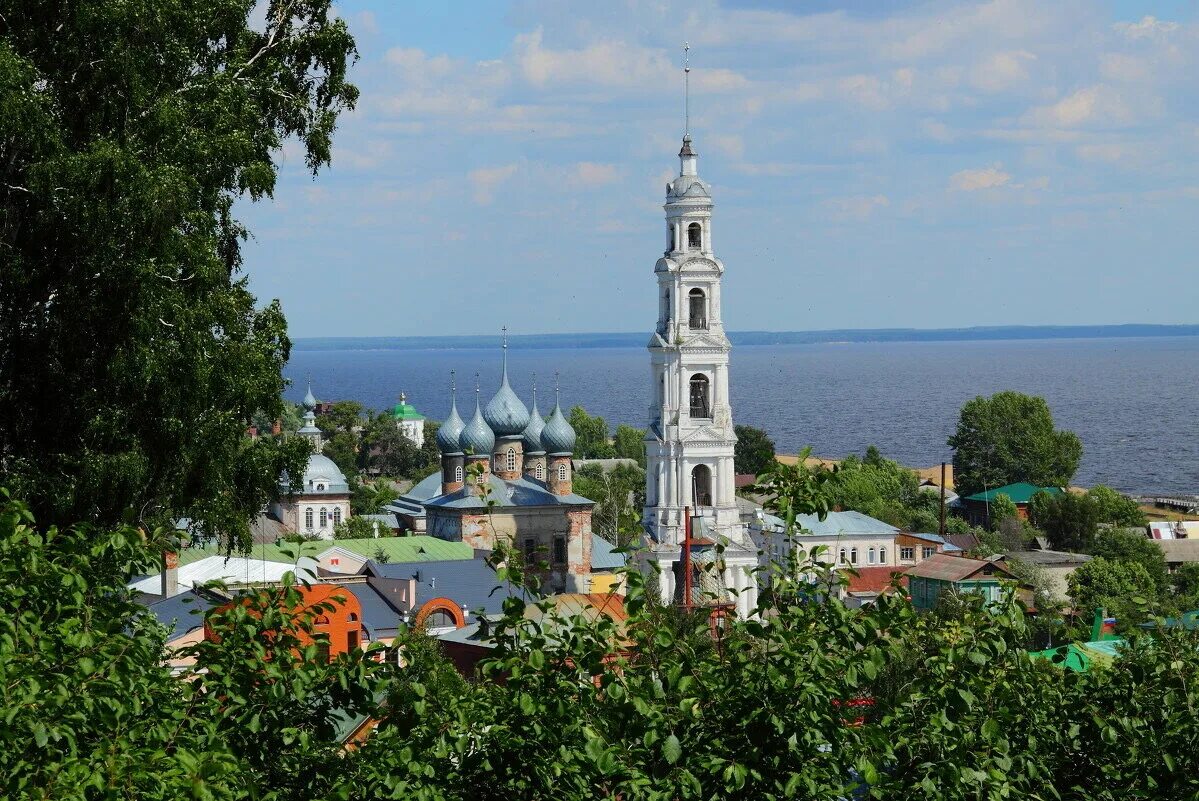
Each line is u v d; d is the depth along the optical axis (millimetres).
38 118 58125
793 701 34844
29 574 34312
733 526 157625
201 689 36625
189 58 64875
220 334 64188
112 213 59156
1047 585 144625
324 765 35000
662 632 35000
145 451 61125
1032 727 38188
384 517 193750
